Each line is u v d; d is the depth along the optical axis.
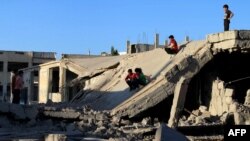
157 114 25.81
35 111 24.16
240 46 25.66
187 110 26.02
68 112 24.50
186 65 25.95
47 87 57.03
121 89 31.14
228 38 25.81
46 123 23.73
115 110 24.77
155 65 31.27
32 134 19.81
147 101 25.16
